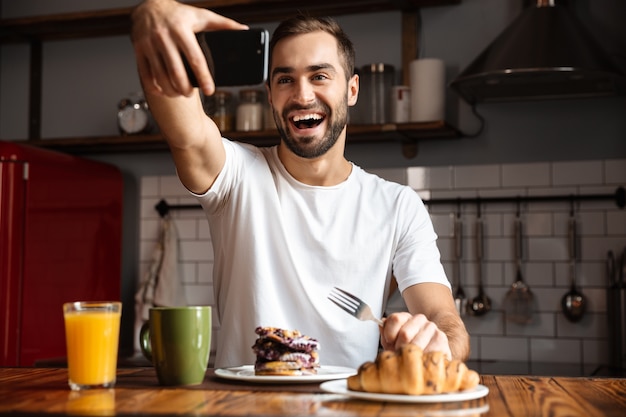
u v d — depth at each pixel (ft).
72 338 3.74
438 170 11.00
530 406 3.35
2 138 13.09
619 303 9.55
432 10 11.17
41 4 12.99
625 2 10.39
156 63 3.86
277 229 6.01
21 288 10.28
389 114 10.82
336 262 6.02
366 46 11.38
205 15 3.88
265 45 3.89
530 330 10.52
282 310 5.96
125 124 11.76
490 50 9.75
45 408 3.14
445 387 3.46
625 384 4.10
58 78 12.92
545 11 9.86
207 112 11.24
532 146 10.71
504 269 10.68
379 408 3.23
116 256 11.94
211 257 11.87
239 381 4.05
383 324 4.29
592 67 9.08
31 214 10.43
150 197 12.30
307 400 3.43
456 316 5.47
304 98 5.76
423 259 6.01
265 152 6.40
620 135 10.42
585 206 10.44
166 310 3.88
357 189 6.26
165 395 3.56
